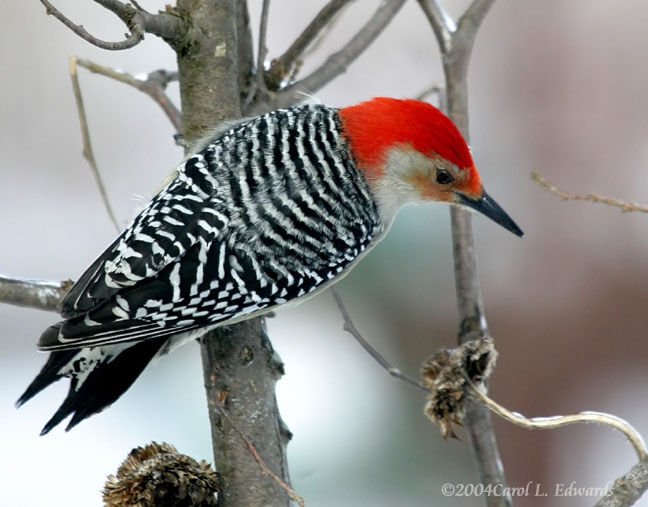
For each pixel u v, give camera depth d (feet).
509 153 43.24
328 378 37.99
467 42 28.55
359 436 36.99
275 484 25.38
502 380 39.68
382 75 46.26
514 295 40.47
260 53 28.25
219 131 26.68
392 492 36.09
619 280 40.40
